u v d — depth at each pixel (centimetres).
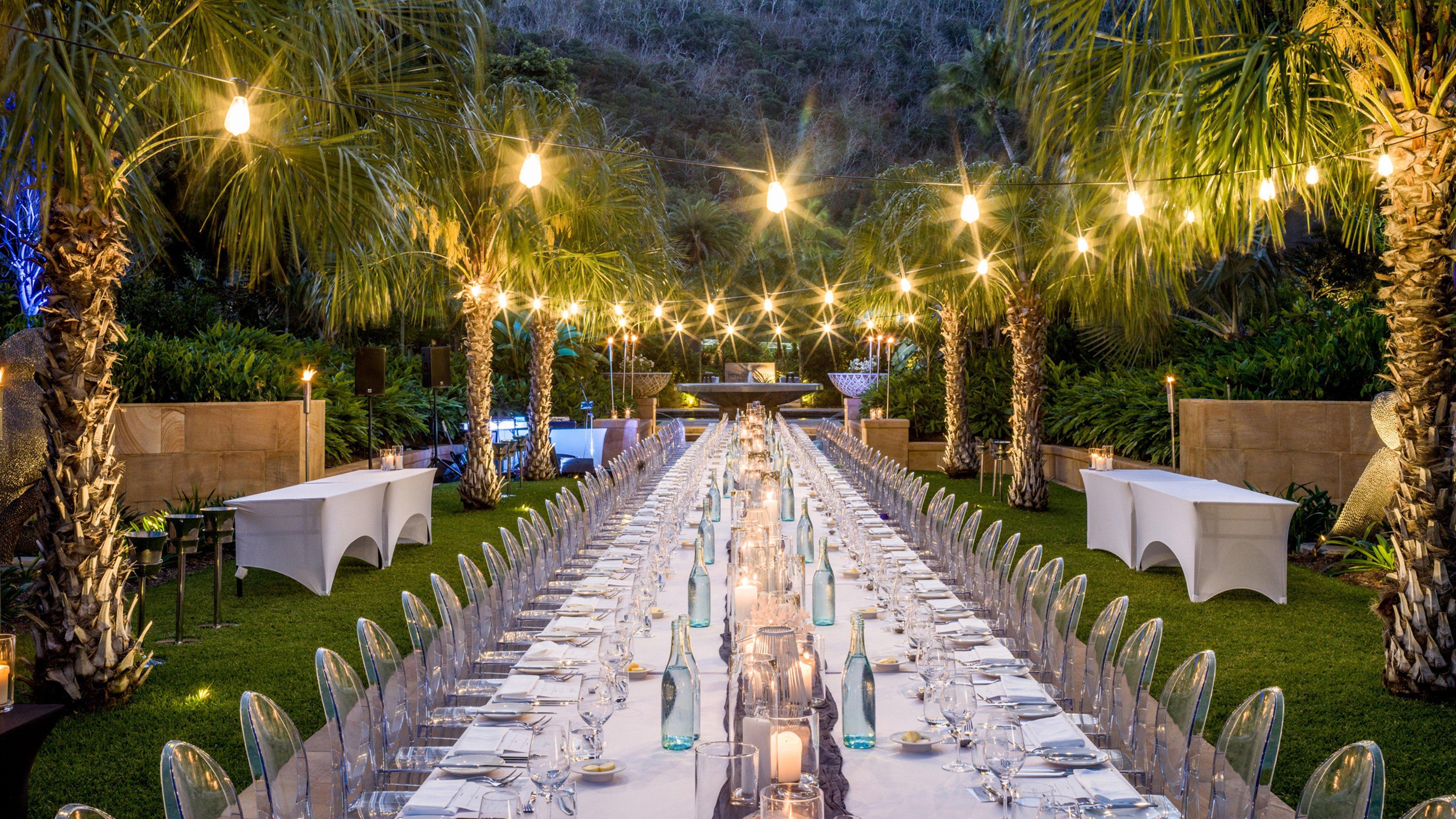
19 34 439
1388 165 534
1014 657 421
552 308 1619
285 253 1226
